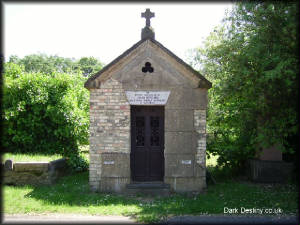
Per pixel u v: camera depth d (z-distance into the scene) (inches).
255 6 305.3
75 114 424.5
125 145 316.8
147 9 334.0
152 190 311.9
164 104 319.9
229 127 409.1
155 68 320.2
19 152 420.8
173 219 237.3
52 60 1685.5
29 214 248.8
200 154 320.2
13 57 1227.2
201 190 319.6
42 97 407.2
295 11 259.0
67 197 293.0
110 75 319.0
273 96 275.3
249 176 384.8
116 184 315.9
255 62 294.2
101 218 239.1
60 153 429.1
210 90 431.5
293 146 371.6
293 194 308.3
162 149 330.3
